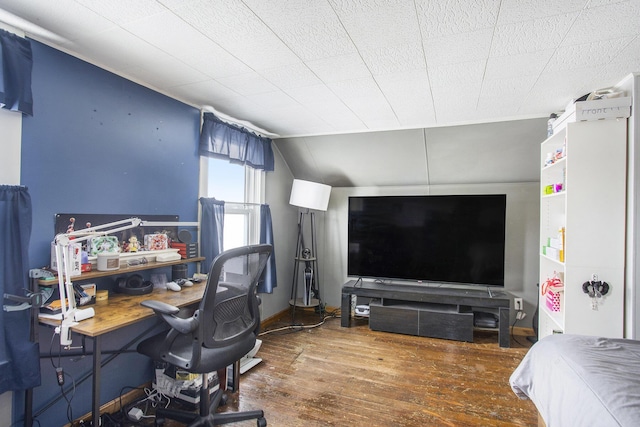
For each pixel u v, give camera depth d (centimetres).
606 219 203
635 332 194
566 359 135
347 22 151
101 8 143
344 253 423
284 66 198
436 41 167
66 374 183
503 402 215
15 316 151
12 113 158
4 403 156
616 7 137
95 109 194
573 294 208
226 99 255
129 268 196
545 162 276
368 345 311
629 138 199
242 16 147
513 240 355
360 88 231
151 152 230
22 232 152
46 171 171
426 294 337
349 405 211
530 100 252
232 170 323
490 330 354
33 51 166
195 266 265
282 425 190
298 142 378
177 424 194
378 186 410
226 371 224
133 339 217
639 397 102
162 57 188
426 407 209
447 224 352
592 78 211
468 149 336
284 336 333
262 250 186
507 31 157
